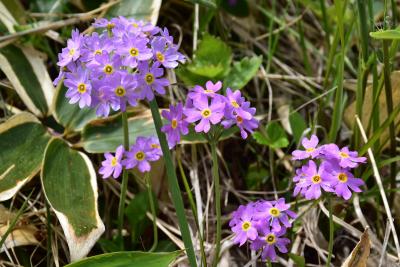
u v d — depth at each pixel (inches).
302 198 20.6
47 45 22.3
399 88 20.5
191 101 17.2
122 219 19.3
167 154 17.2
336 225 20.0
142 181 20.0
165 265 16.9
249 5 24.0
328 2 24.7
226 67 21.4
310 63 24.1
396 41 19.6
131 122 20.5
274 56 24.1
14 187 19.0
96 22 17.9
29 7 23.2
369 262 19.1
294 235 19.9
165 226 20.1
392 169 20.0
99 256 16.8
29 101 20.8
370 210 20.6
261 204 17.4
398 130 20.9
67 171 19.3
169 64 17.1
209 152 21.7
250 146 22.0
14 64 20.9
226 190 21.2
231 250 19.7
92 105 16.9
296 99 23.2
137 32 17.4
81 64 17.4
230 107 16.9
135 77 16.8
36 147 19.9
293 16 24.8
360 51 20.0
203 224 20.1
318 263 19.9
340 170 17.0
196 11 22.6
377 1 23.8
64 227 18.0
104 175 18.1
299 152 17.4
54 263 19.3
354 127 20.6
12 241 19.0
